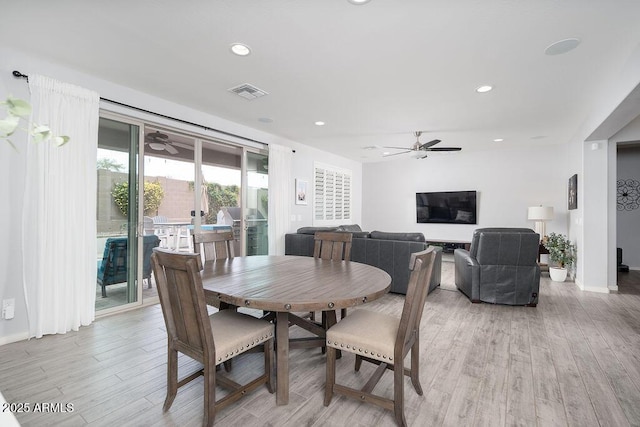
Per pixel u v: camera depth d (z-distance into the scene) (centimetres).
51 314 271
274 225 513
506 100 354
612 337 278
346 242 289
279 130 498
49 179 267
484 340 271
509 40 231
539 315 338
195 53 256
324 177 672
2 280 251
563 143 588
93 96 293
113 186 327
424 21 209
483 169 667
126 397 185
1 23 216
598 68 274
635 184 590
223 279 202
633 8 193
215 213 470
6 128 70
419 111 395
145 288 394
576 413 173
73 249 282
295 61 267
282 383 178
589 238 442
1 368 217
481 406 179
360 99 355
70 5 197
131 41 239
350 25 215
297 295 166
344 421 166
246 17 208
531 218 554
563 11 197
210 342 154
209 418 156
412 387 198
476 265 381
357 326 183
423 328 300
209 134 421
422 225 744
